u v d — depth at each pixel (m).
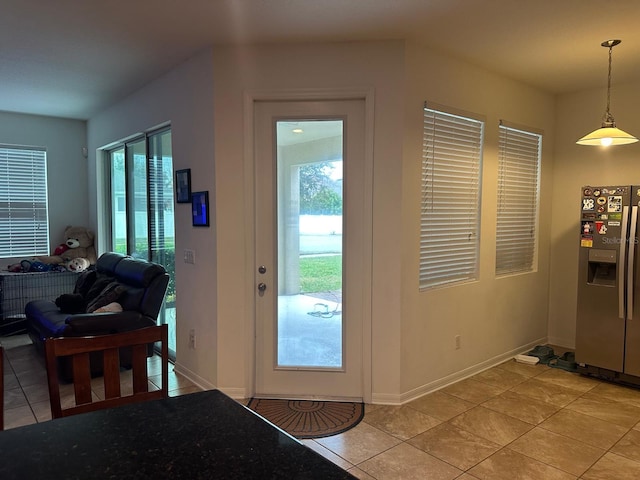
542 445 2.70
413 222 3.28
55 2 2.55
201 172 3.43
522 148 4.32
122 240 5.52
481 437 2.79
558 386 3.64
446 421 3.00
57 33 3.00
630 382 3.67
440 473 2.40
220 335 3.34
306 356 3.38
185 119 3.61
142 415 1.26
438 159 3.48
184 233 3.73
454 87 3.49
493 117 3.89
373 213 3.21
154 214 4.49
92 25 2.87
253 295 3.31
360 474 2.38
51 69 3.78
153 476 0.94
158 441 1.11
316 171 3.29
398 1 2.52
